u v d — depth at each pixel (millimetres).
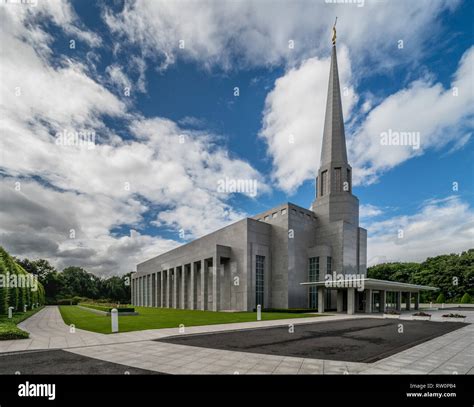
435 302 64188
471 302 54281
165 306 57844
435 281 66812
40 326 19312
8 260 30016
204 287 42062
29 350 10641
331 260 41281
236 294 39750
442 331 16250
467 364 8508
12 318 22531
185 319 23234
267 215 44031
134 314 29828
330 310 36656
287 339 13125
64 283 97125
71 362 8922
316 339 13117
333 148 47375
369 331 16078
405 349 10742
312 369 7934
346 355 9680
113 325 15461
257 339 13141
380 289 34375
